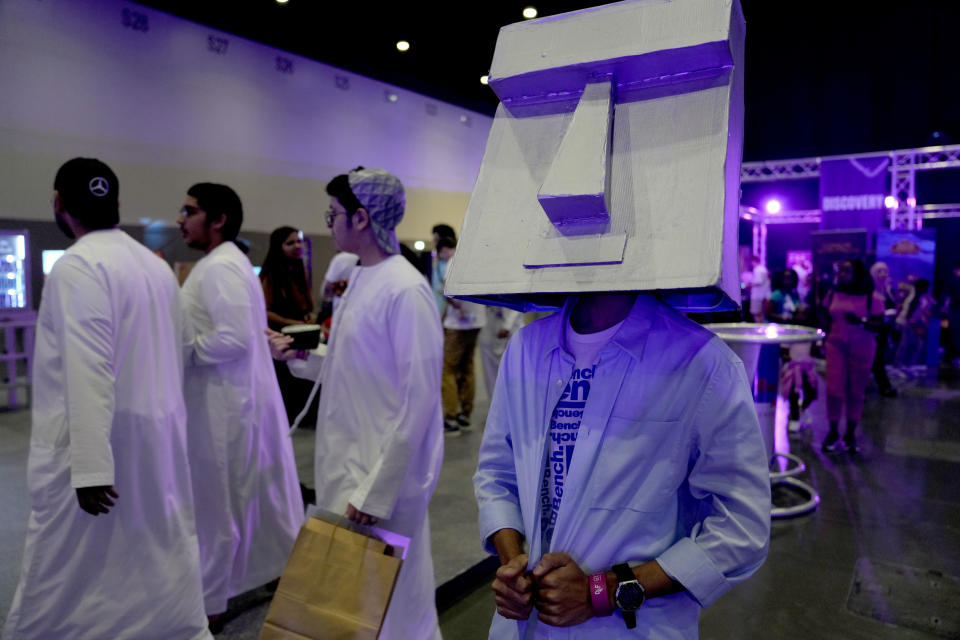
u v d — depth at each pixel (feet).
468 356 18.62
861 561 10.64
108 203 6.64
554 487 3.59
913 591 9.60
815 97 45.65
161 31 21.94
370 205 6.22
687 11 3.08
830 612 9.05
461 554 10.18
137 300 6.57
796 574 10.19
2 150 18.62
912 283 35.53
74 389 5.80
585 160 2.98
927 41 41.70
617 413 3.40
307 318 16.16
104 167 6.70
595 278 2.87
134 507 6.47
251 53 24.72
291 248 15.90
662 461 3.34
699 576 3.16
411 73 30.68
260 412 8.64
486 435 4.12
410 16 25.05
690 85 3.08
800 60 45.55
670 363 3.38
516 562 3.44
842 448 17.08
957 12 40.98
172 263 22.38
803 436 18.65
